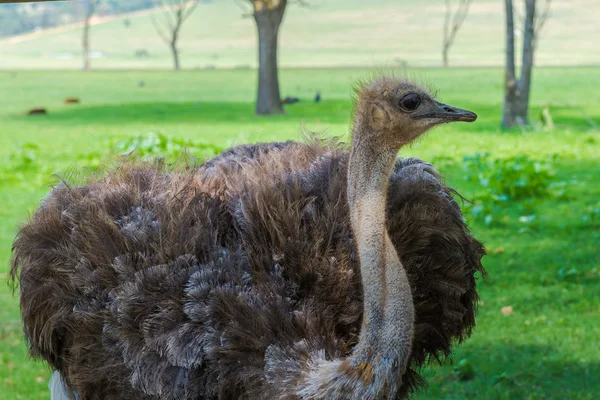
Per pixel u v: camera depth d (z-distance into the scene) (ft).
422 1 497.46
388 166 12.21
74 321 14.56
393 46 361.30
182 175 16.01
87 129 76.28
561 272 27.84
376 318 11.68
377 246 11.87
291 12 485.56
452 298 15.28
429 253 15.12
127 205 15.29
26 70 238.68
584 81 136.87
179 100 120.98
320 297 13.75
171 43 243.40
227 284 13.65
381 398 11.53
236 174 15.89
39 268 15.21
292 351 12.67
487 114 87.92
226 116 91.45
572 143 59.52
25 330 15.79
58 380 16.12
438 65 233.96
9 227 35.86
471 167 45.85
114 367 13.99
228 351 13.11
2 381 21.97
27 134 71.97
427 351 15.38
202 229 14.55
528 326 24.12
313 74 186.09
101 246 14.55
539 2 441.27
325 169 15.61
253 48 411.75
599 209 35.14
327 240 14.35
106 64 325.62
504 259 29.99
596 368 21.44
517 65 215.92
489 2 484.33
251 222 14.48
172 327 13.55
